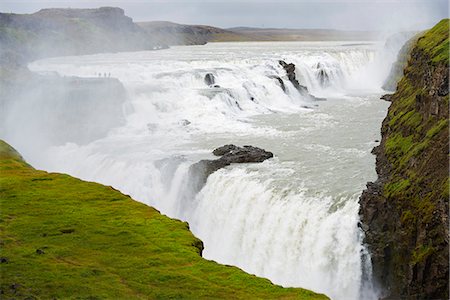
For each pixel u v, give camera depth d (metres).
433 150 45.41
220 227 56.34
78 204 40.94
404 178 46.94
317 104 102.38
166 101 91.38
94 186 46.06
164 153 70.44
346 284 45.97
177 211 61.56
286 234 50.22
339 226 46.97
